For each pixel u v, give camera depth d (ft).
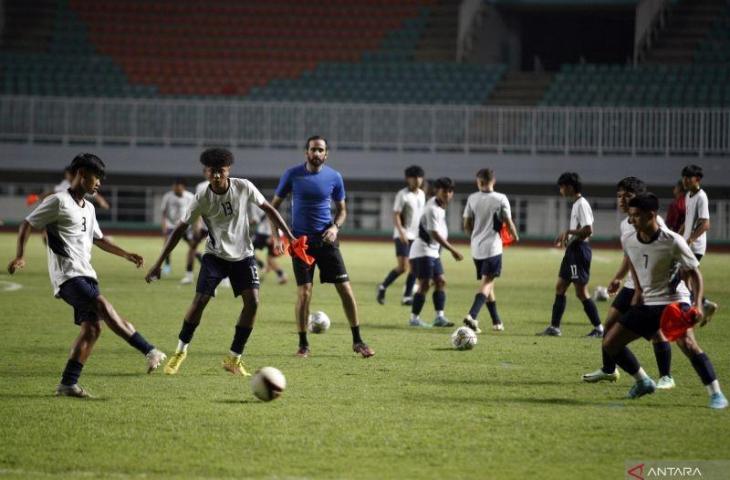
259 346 111.34
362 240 349.61
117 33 417.49
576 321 140.97
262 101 383.86
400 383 88.99
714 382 79.20
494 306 129.59
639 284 79.71
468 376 93.25
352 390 85.35
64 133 353.92
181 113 353.31
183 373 92.73
